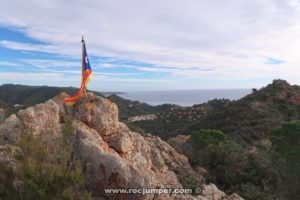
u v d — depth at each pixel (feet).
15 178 40.96
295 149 85.56
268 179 79.66
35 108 53.16
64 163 43.68
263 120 189.47
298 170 79.92
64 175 40.42
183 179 68.74
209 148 92.99
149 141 83.25
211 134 119.55
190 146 104.58
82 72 59.47
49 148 46.62
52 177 39.60
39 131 50.49
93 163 45.68
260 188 76.33
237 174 81.82
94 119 55.62
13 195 38.50
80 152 47.55
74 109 57.41
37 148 43.52
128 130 61.00
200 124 227.81
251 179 80.33
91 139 50.06
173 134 234.99
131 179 44.04
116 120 58.44
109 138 55.31
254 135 165.27
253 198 71.20
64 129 50.85
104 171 44.78
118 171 44.04
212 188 62.44
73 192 39.14
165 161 74.33
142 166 55.31
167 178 60.80
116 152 52.39
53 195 38.91
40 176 39.52
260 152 96.94
